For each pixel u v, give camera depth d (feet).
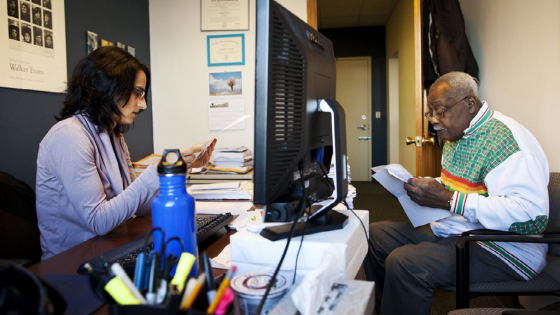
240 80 8.78
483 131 4.92
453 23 8.20
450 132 5.15
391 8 17.88
